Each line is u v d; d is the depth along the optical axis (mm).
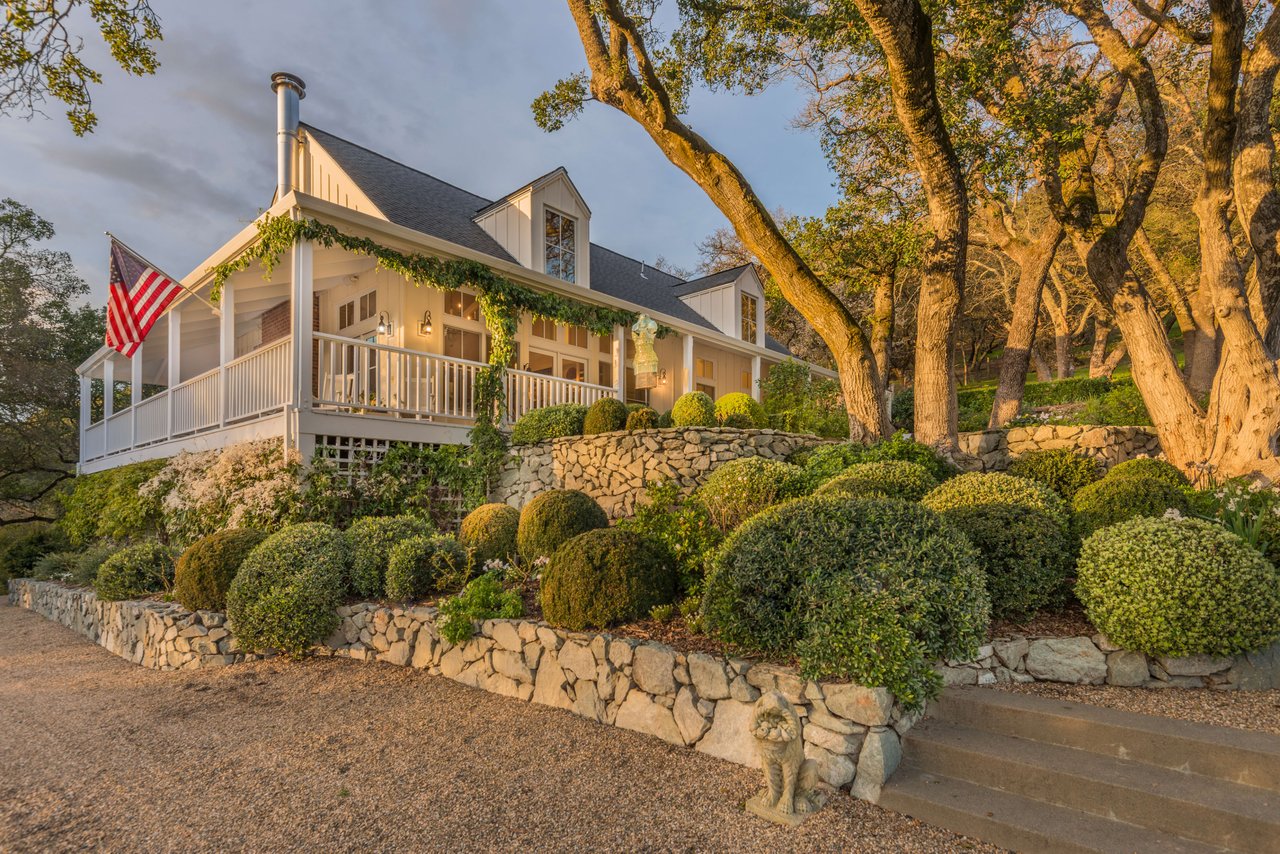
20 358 18594
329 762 3805
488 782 3479
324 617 5973
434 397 9836
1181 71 11914
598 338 14273
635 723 4074
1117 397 10727
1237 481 5695
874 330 13000
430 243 9492
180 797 3438
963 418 14680
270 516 7680
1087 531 4895
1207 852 2508
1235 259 6852
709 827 2975
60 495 13625
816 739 3338
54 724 4715
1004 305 27438
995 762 3082
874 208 10500
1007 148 8141
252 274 10516
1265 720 3244
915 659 3307
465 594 5434
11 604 11609
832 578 3615
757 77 9492
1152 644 3658
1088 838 2619
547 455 9539
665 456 8422
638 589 4641
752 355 17312
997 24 7664
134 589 7652
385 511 8633
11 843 3018
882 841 2820
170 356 11750
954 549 3777
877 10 6461
